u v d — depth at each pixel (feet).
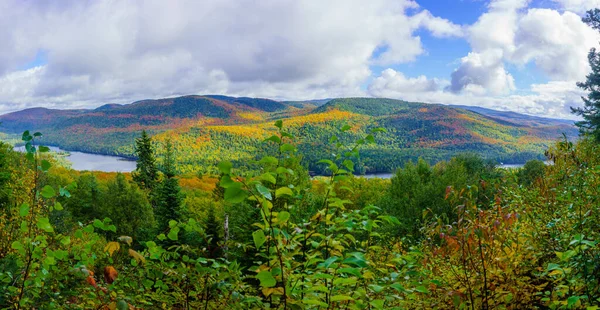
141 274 7.29
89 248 7.35
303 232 7.53
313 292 6.02
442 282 8.32
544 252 9.17
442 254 8.04
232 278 6.88
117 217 83.87
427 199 62.80
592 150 18.31
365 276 5.92
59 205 6.73
